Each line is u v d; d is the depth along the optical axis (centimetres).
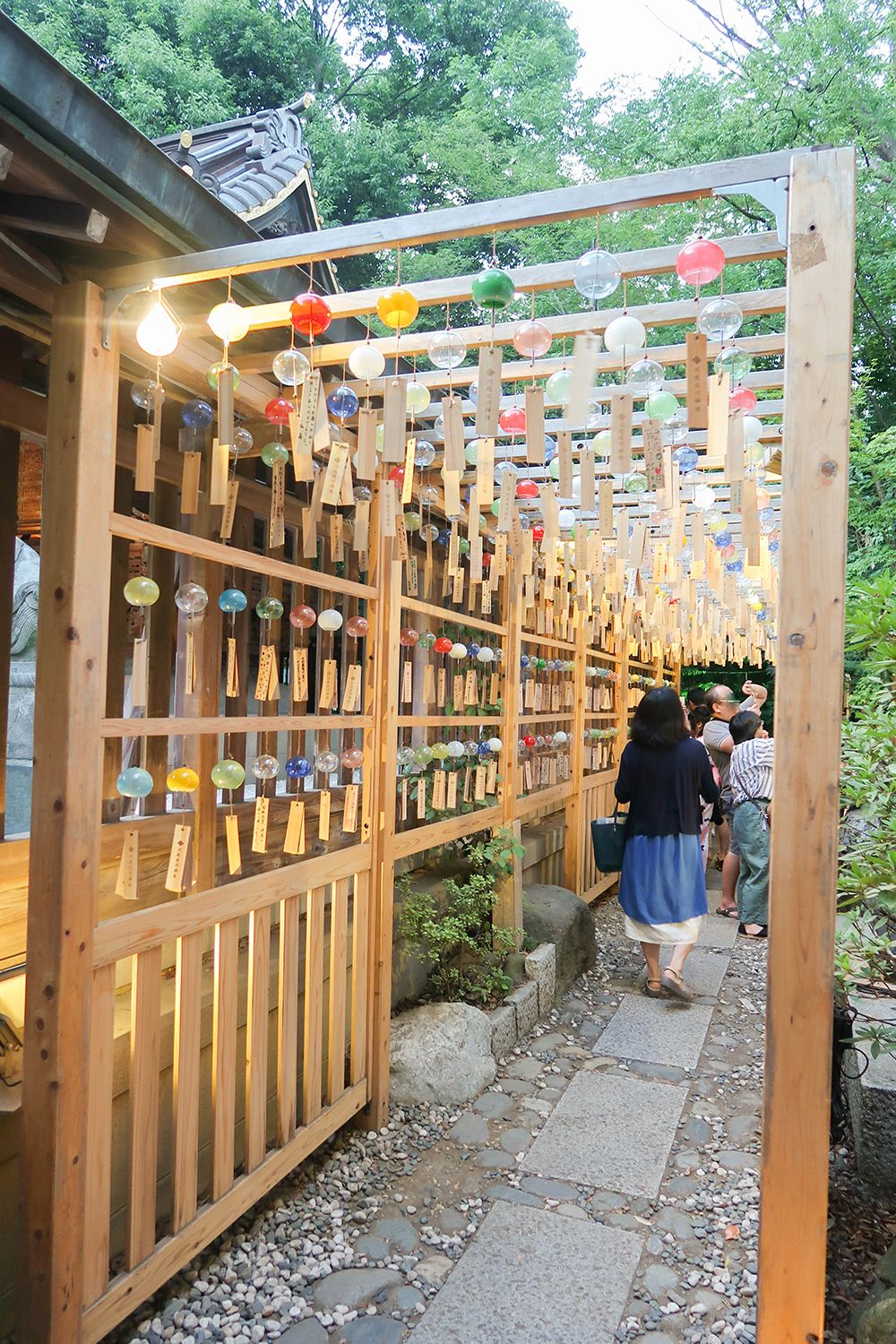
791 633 165
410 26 1620
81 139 160
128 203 182
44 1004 172
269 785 316
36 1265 170
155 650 279
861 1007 295
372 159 1351
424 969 391
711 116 986
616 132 1116
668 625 582
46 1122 171
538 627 500
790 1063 163
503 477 271
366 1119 304
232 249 182
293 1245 238
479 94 1345
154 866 271
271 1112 278
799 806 164
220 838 298
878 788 243
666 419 262
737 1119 316
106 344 184
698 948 541
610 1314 211
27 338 245
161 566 280
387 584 308
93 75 1362
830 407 163
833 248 163
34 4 1373
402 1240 240
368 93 1574
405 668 347
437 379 270
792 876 164
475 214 173
